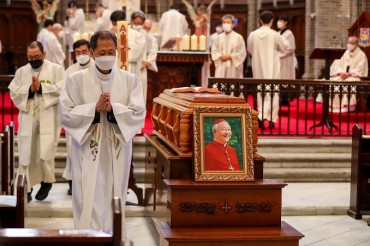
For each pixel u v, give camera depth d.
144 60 12.77
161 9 25.31
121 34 9.63
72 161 6.61
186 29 19.81
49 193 10.11
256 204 6.39
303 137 12.62
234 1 26.19
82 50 9.34
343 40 22.39
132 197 9.97
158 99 8.65
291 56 17.64
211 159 6.39
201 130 6.42
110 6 17.45
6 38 25.47
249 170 6.42
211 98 6.61
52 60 17.80
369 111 16.61
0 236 4.07
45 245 4.09
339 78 16.89
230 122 6.48
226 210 6.35
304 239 8.21
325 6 22.36
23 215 5.21
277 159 11.77
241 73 15.85
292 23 24.75
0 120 14.34
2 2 25.31
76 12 18.81
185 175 6.56
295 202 9.77
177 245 6.02
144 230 8.42
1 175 8.05
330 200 9.98
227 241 6.07
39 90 9.17
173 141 7.36
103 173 6.55
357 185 9.28
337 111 16.55
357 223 9.09
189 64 15.75
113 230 3.91
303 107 17.97
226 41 15.77
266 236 6.09
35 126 9.30
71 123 6.35
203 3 25.86
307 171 11.58
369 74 18.39
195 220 6.33
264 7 25.70
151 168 8.68
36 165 9.44
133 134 6.43
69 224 8.73
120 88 6.50
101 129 6.50
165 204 7.20
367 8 21.95
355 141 9.35
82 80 6.45
